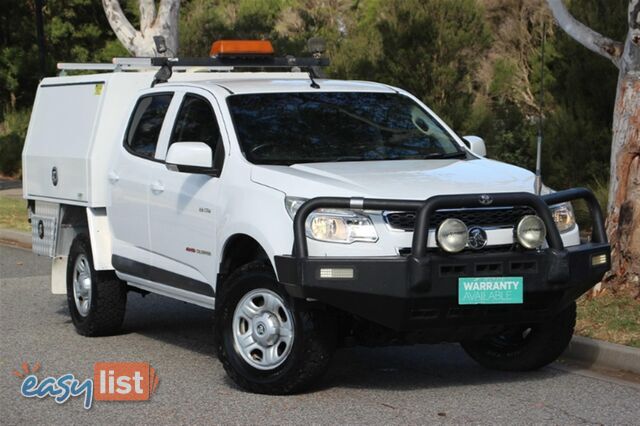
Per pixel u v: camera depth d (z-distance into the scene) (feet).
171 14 67.46
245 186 28.19
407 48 67.97
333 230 25.80
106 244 35.12
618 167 36.06
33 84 129.08
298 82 32.63
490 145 66.44
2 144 100.83
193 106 31.73
